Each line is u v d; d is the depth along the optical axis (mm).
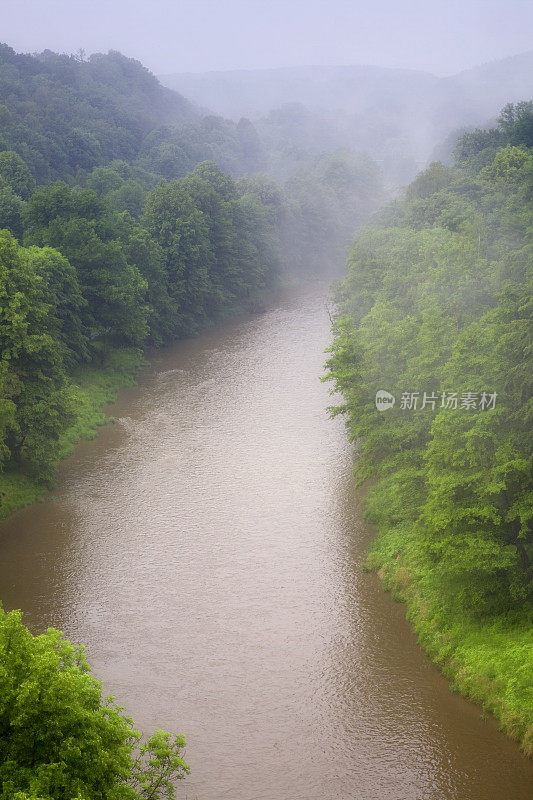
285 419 70562
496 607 35750
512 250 61312
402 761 30422
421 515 38125
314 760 30828
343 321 62750
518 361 35438
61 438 64312
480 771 29422
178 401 77125
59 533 50188
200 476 58625
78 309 78812
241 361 91625
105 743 20812
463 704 32781
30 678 19906
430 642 36719
